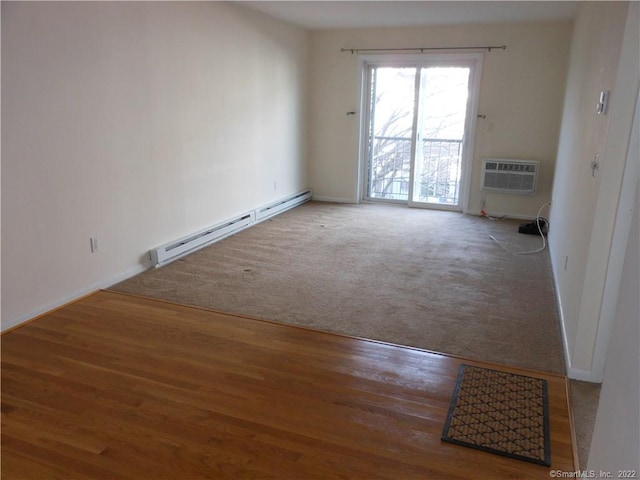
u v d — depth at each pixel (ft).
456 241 16.34
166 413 7.02
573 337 8.25
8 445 6.34
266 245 15.61
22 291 9.72
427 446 6.38
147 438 6.49
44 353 8.64
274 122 19.20
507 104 19.19
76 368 8.18
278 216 19.75
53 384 7.71
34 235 9.82
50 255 10.24
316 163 22.82
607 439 4.86
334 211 20.80
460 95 20.22
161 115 13.05
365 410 7.13
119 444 6.38
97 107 10.98
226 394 7.51
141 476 5.83
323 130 22.24
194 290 11.71
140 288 11.78
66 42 10.02
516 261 14.24
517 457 6.17
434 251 15.16
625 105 6.99
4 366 8.20
